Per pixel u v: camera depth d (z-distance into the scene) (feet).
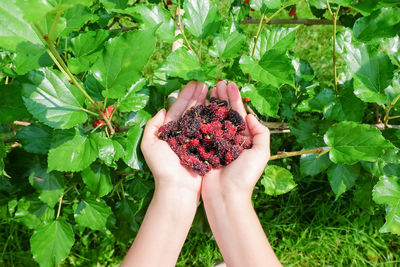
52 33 1.27
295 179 2.83
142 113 1.88
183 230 1.74
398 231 1.78
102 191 1.72
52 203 1.73
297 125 2.16
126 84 1.52
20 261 2.57
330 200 2.81
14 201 1.93
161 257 1.66
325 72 3.50
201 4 1.80
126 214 2.03
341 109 1.89
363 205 2.20
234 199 1.73
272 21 2.38
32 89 1.49
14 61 1.47
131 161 1.75
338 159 1.79
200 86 1.87
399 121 2.75
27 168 1.78
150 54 1.50
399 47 1.93
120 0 1.81
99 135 1.61
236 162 1.79
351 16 2.22
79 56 1.62
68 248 1.85
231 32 1.81
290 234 2.72
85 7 1.54
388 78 1.76
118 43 1.50
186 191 1.77
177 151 1.80
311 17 3.86
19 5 1.15
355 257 2.64
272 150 2.84
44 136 1.70
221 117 1.87
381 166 2.02
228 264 1.67
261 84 1.82
